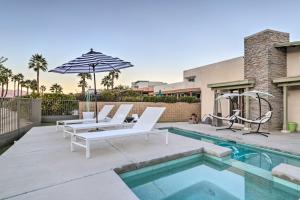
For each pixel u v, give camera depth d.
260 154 6.00
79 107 13.09
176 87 24.38
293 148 5.94
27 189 3.01
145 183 4.05
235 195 3.50
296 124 9.70
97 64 7.64
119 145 5.91
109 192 2.92
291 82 9.21
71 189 3.02
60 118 12.57
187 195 3.51
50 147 5.54
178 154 5.05
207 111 15.21
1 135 6.82
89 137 4.72
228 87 11.84
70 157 4.62
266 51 10.00
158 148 5.54
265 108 9.86
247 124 10.18
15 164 4.12
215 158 5.33
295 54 10.22
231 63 13.65
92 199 2.72
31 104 10.33
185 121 14.62
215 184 3.95
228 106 13.02
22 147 5.52
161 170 4.71
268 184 3.92
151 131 5.87
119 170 4.00
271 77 9.93
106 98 14.15
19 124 8.31
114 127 8.56
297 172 3.69
